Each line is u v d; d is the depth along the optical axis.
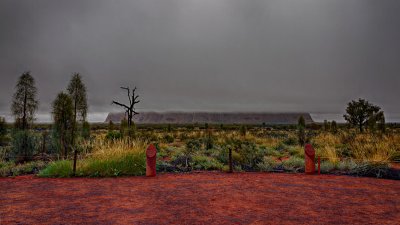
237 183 8.95
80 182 9.22
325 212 5.80
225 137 26.84
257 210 5.95
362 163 11.27
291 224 5.07
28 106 17.31
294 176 10.26
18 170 11.56
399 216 5.54
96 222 5.21
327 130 36.41
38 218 5.46
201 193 7.54
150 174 10.31
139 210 5.98
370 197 7.05
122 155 11.51
